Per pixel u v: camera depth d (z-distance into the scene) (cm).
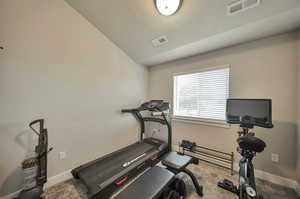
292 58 171
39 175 144
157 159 224
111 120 260
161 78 327
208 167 222
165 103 254
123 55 284
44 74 174
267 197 155
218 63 236
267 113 150
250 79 202
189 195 158
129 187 118
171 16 183
